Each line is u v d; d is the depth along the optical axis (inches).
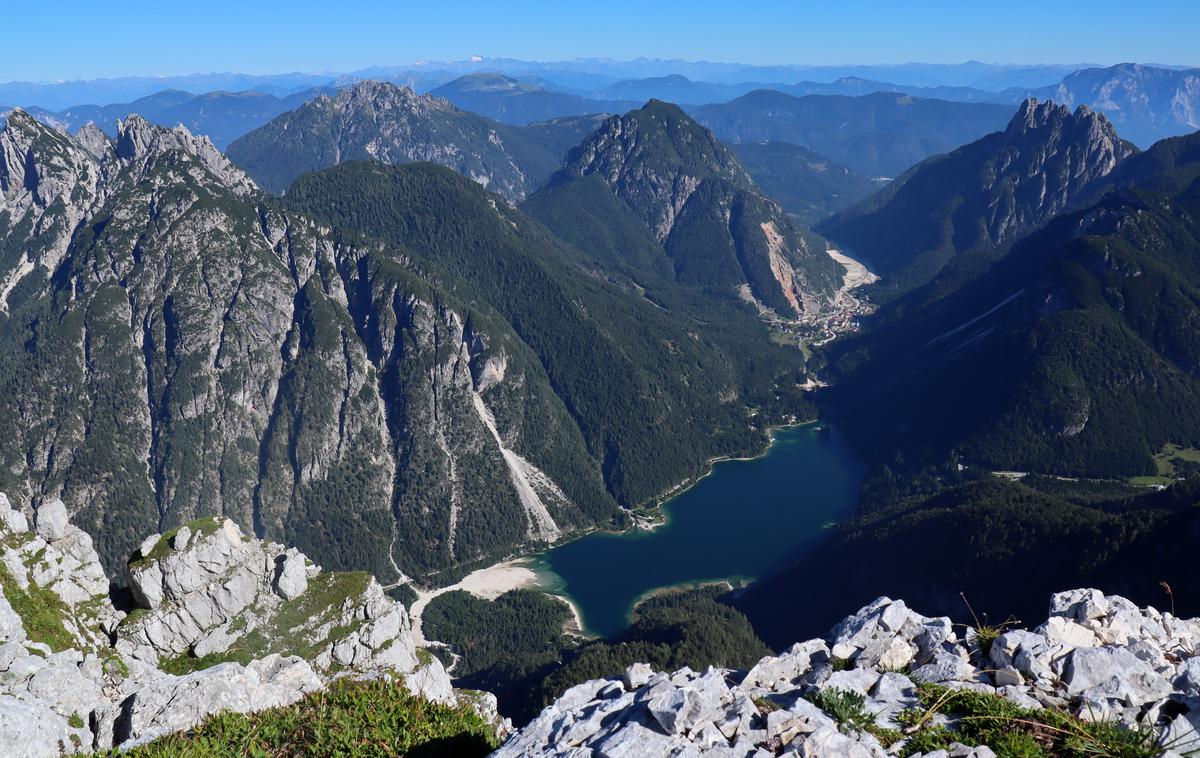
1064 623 1213.1
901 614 1248.8
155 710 1625.2
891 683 1098.7
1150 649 1158.3
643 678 1129.4
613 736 953.5
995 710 1008.9
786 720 962.1
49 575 3024.1
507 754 1007.0
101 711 1692.9
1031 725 983.6
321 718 1373.0
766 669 1183.6
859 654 1190.9
